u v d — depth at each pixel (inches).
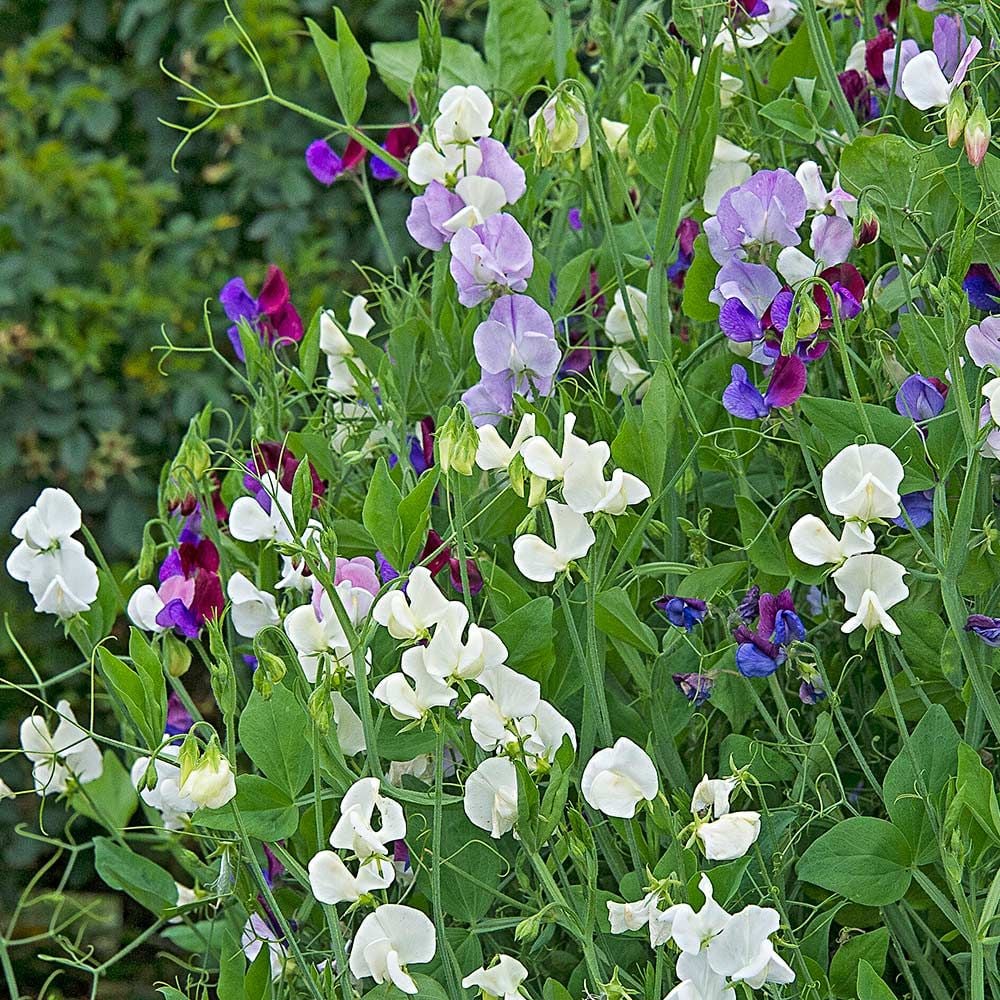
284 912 64.6
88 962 101.2
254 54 67.8
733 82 68.4
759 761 61.9
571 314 66.3
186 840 79.8
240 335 67.4
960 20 64.0
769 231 62.7
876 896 59.5
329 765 60.4
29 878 110.5
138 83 122.0
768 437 62.7
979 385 59.1
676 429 63.7
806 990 59.7
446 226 64.0
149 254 119.2
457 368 66.3
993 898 57.9
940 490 60.0
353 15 118.6
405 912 58.8
